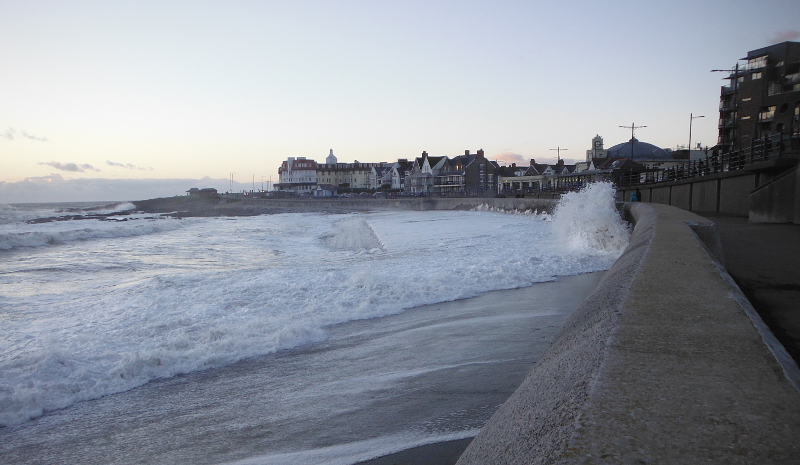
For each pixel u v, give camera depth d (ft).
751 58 154.61
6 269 46.91
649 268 11.46
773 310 14.94
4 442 12.29
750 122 154.40
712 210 76.84
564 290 28.78
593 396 4.25
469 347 18.21
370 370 16.26
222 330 21.11
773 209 47.88
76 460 11.34
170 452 11.41
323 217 205.26
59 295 32.37
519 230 70.49
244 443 11.57
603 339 6.18
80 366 17.06
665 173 115.96
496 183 317.22
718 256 23.65
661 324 6.66
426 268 36.65
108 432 12.62
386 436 11.34
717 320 6.76
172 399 14.62
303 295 27.94
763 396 4.05
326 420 12.48
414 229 86.89
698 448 3.13
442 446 10.65
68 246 74.95
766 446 3.12
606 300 9.37
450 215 142.72
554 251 45.73
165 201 464.65
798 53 145.38
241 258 56.44
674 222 24.61
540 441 3.82
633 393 4.22
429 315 23.94
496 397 13.33
